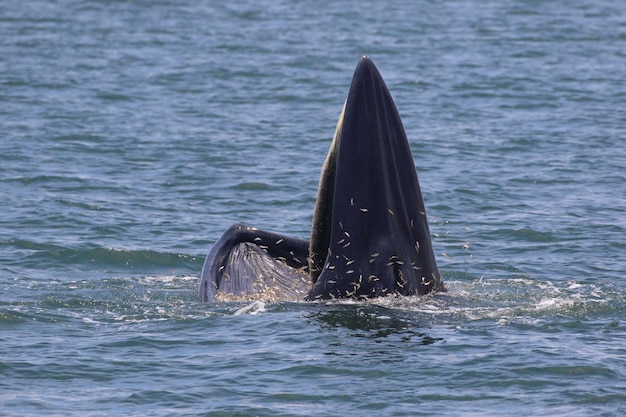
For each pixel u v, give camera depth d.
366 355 52.28
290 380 49.44
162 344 54.34
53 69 156.62
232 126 121.00
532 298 62.28
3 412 46.03
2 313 59.06
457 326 56.56
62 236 77.69
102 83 146.50
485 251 74.94
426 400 47.25
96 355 52.81
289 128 120.56
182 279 68.31
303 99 139.00
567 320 58.03
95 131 116.00
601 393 47.72
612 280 67.19
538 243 76.75
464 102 136.00
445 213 85.62
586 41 189.25
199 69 159.75
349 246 59.12
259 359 51.91
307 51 177.88
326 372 50.28
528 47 181.88
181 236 79.00
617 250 74.81
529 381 49.16
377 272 59.19
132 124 120.56
